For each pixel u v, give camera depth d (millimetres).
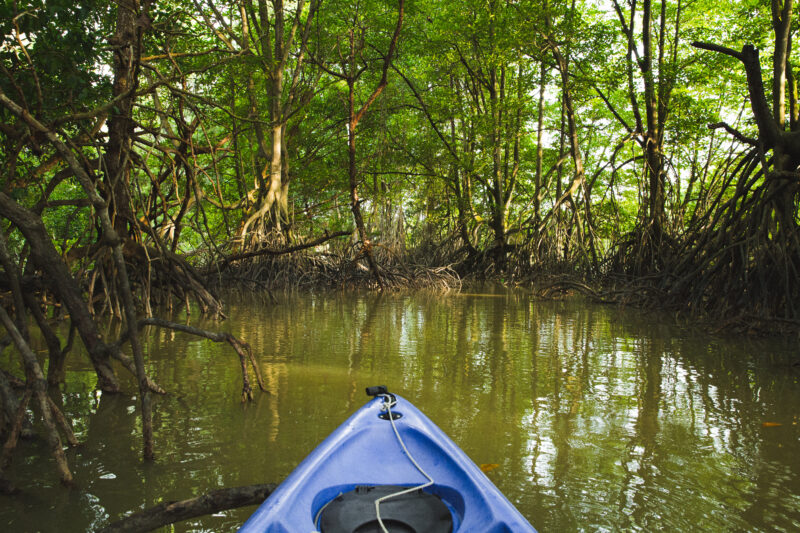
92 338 4621
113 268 7766
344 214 25094
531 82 21656
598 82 17203
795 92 11602
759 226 9023
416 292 16953
